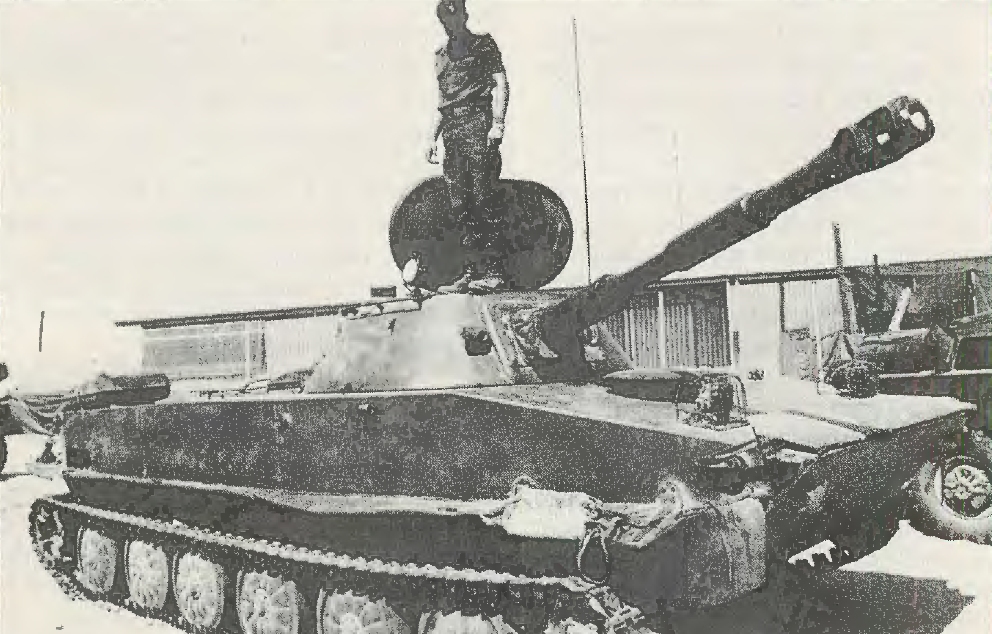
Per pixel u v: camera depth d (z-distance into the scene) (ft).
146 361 95.96
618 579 18.26
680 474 18.31
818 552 30.30
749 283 81.10
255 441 25.45
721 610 24.70
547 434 20.10
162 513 28.50
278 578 24.50
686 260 21.67
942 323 44.57
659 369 21.89
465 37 27.55
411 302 27.35
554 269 31.14
